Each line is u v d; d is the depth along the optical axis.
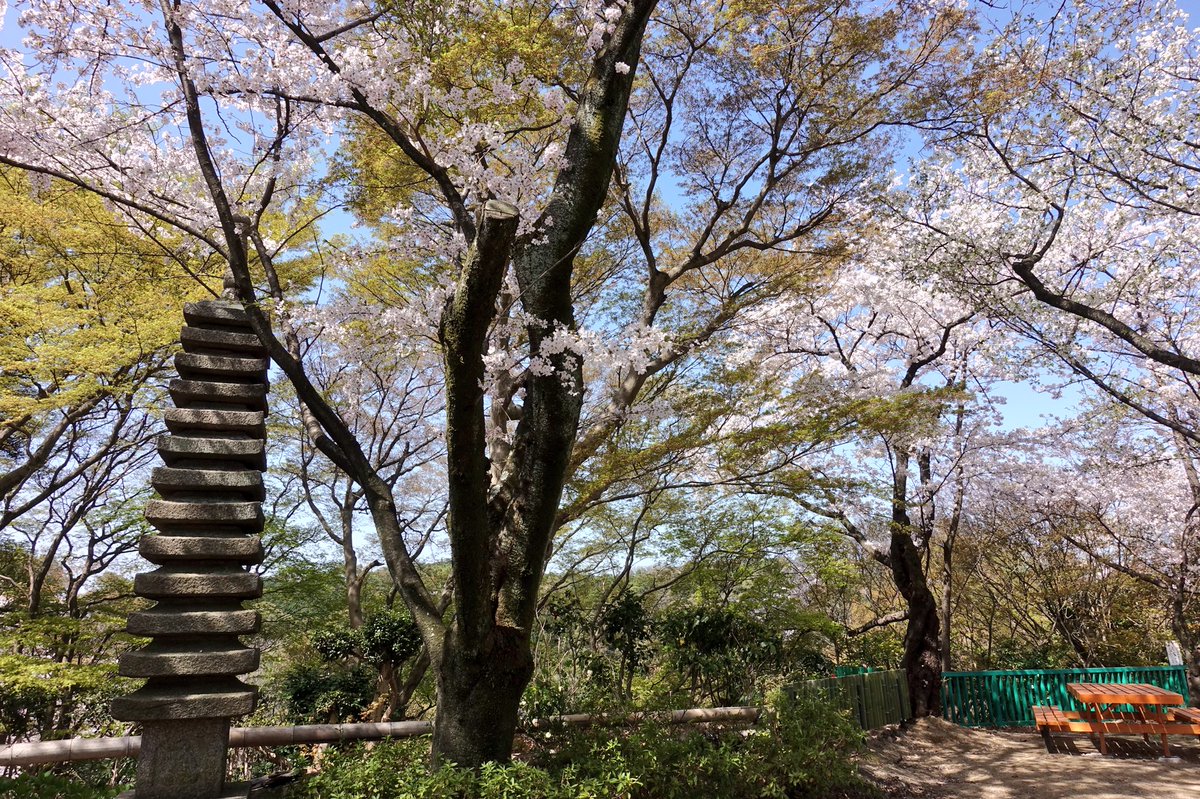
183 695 3.13
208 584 3.27
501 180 4.98
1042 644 13.91
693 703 6.98
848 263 9.23
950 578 11.76
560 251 4.28
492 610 3.72
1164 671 10.34
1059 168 7.45
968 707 9.85
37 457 7.46
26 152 4.70
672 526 11.13
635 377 6.64
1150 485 11.74
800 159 7.68
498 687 3.75
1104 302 8.78
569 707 5.77
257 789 4.08
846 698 7.86
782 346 10.69
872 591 16.41
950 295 8.97
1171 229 8.26
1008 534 12.99
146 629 3.16
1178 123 6.63
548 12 5.58
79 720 7.77
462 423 3.15
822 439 6.61
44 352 6.37
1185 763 7.33
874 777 6.46
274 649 12.12
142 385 7.70
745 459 6.57
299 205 6.75
